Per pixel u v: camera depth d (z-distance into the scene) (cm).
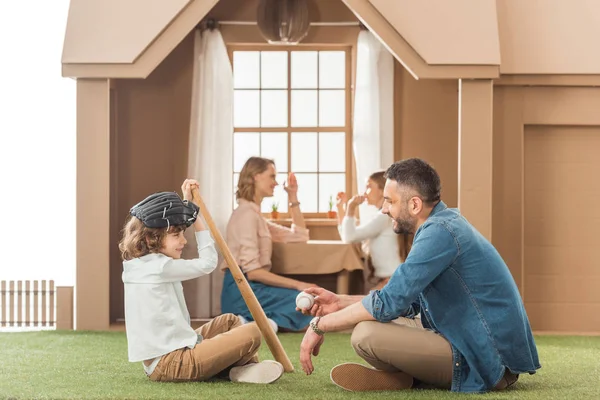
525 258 662
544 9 657
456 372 349
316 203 746
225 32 721
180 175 713
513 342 347
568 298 662
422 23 608
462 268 347
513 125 653
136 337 370
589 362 468
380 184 637
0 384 378
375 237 641
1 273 845
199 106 700
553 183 662
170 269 369
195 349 368
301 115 746
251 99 745
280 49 738
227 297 611
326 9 721
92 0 611
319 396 343
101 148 607
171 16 601
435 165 717
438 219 350
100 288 608
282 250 648
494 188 655
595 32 651
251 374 377
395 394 348
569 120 652
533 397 345
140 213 373
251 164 625
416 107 716
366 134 703
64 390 360
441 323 349
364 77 706
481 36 606
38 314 661
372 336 348
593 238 662
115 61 596
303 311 380
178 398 338
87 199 607
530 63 641
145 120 713
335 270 646
